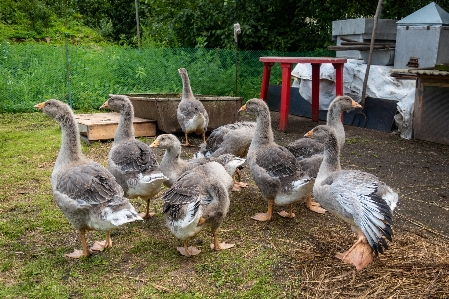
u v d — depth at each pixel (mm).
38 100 11656
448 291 3682
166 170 5137
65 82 12234
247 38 14508
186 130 8297
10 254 4281
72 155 4406
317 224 5055
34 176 6438
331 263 4156
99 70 12758
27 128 9547
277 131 9945
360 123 10422
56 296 3588
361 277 3910
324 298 3604
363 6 13953
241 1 14359
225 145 6418
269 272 3980
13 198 5648
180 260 4199
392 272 3984
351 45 10672
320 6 14695
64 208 3994
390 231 3512
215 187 4090
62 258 4211
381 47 10484
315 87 10703
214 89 12828
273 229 4910
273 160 4879
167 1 15164
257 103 5414
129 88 12641
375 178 4090
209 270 4012
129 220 3781
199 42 14312
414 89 9711
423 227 4949
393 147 8516
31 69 12469
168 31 15320
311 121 11125
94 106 11828
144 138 8883
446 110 8555
